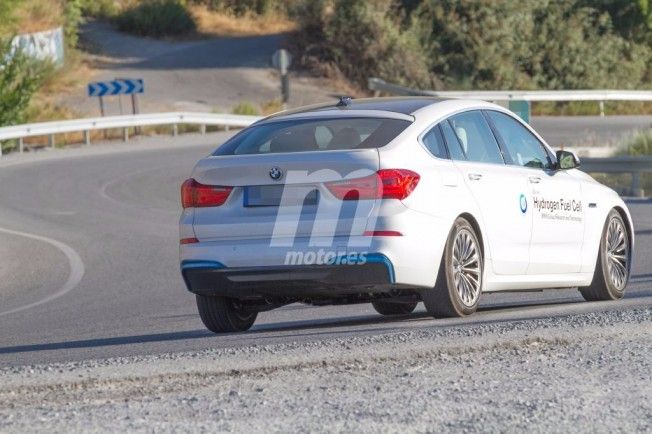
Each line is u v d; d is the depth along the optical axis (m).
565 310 37.09
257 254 33.72
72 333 42.91
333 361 26.61
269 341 32.47
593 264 40.97
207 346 32.59
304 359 26.84
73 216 90.19
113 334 41.34
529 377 24.38
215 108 178.50
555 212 38.97
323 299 35.31
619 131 155.25
